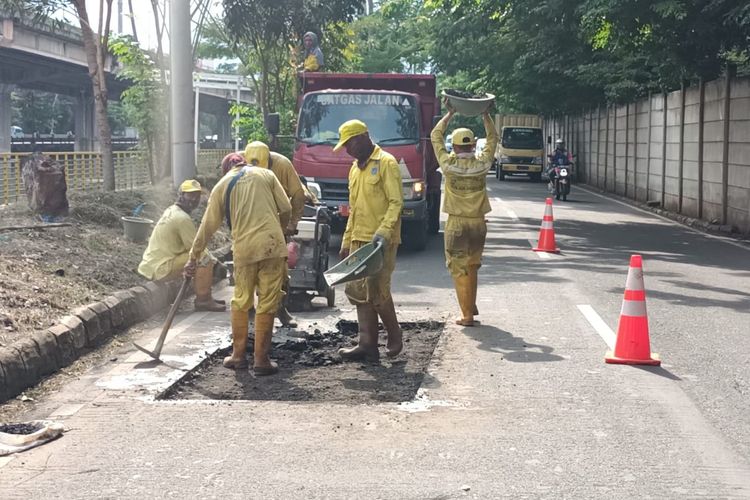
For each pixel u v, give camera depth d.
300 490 4.81
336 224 15.87
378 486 4.86
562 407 6.35
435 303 10.54
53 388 6.87
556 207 27.28
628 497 4.73
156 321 9.54
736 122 20.56
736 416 6.18
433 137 9.27
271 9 24.86
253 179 7.47
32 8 18.11
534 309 10.13
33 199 12.66
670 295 11.15
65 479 4.97
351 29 32.75
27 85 63.53
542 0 22.20
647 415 6.18
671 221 22.92
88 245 11.36
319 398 6.74
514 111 57.97
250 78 35.72
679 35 21.64
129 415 6.14
